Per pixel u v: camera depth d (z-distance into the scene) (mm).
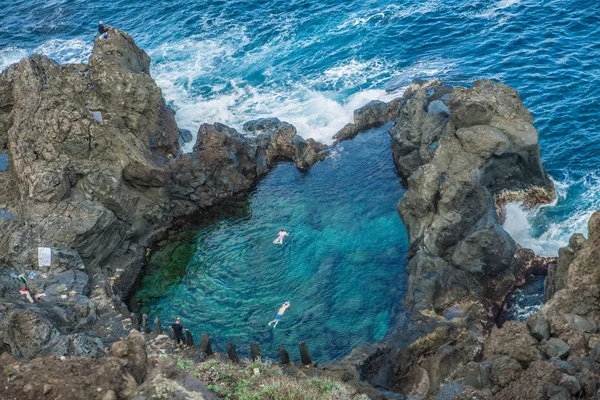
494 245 35719
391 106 51031
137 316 37250
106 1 72375
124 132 43656
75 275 35844
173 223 44375
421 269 36219
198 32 64375
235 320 36375
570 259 32125
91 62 44594
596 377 23891
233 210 45062
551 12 59844
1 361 16859
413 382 31031
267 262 40250
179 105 54312
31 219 38250
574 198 42000
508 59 54938
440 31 60000
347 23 62906
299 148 48219
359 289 37531
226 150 45969
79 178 40750
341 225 42500
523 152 40500
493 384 26516
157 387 15625
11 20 70438
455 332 32719
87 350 28969
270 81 56469
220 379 24312
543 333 28594
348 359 30859
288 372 28531
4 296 32938
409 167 45344
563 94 50219
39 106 41969
